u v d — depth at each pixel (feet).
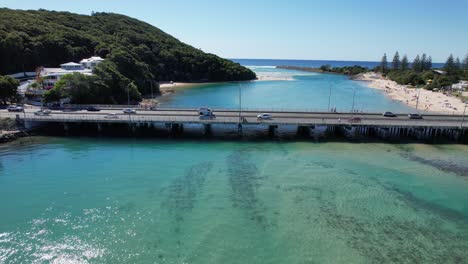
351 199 123.03
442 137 214.69
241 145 194.39
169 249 92.17
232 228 102.63
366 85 626.23
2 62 358.23
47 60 419.13
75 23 575.38
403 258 89.20
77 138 208.33
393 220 108.68
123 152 179.83
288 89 537.65
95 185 134.72
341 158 170.19
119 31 638.53
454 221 108.68
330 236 99.04
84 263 86.48
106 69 319.47
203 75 653.30
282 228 103.04
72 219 108.27
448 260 88.69
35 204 118.32
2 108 245.24
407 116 238.48
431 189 132.57
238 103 379.55
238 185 134.51
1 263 86.07
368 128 219.82
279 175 145.48
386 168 155.74
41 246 93.81
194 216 109.91
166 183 136.46
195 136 216.54
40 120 211.20
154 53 609.01
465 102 374.84
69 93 263.70
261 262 86.69
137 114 229.25
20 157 169.27
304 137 213.66
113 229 102.37
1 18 430.61
